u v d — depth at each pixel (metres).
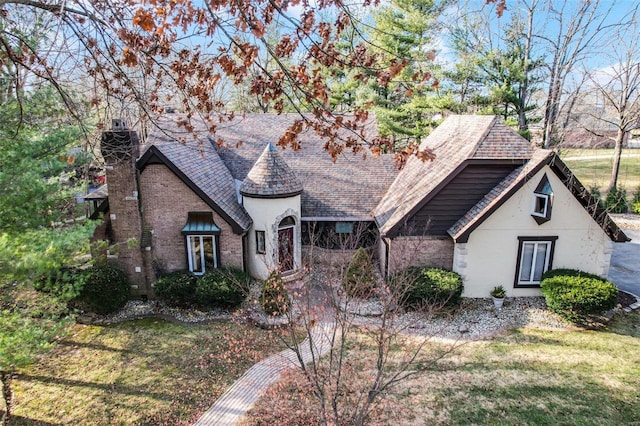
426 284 17.34
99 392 13.38
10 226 9.46
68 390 13.46
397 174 24.94
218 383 13.84
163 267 20.17
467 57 30.39
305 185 24.23
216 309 18.62
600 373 13.88
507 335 16.44
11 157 9.73
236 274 19.27
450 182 18.56
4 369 11.59
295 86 7.39
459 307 18.09
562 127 25.33
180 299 18.41
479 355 15.06
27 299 12.11
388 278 18.70
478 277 18.73
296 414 12.29
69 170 14.08
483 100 32.62
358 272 17.66
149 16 6.01
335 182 24.45
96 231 18.88
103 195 19.83
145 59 8.77
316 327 16.70
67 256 9.95
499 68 31.22
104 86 9.84
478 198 18.78
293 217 21.31
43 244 8.31
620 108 26.23
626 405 12.31
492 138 18.69
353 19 7.01
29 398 13.09
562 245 18.39
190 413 12.51
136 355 15.34
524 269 18.84
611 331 16.70
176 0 6.14
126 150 17.62
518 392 12.98
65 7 8.09
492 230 18.22
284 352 15.43
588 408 12.23
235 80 7.47
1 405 12.79
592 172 38.56
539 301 18.72
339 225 23.11
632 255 25.12
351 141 7.73
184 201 19.48
